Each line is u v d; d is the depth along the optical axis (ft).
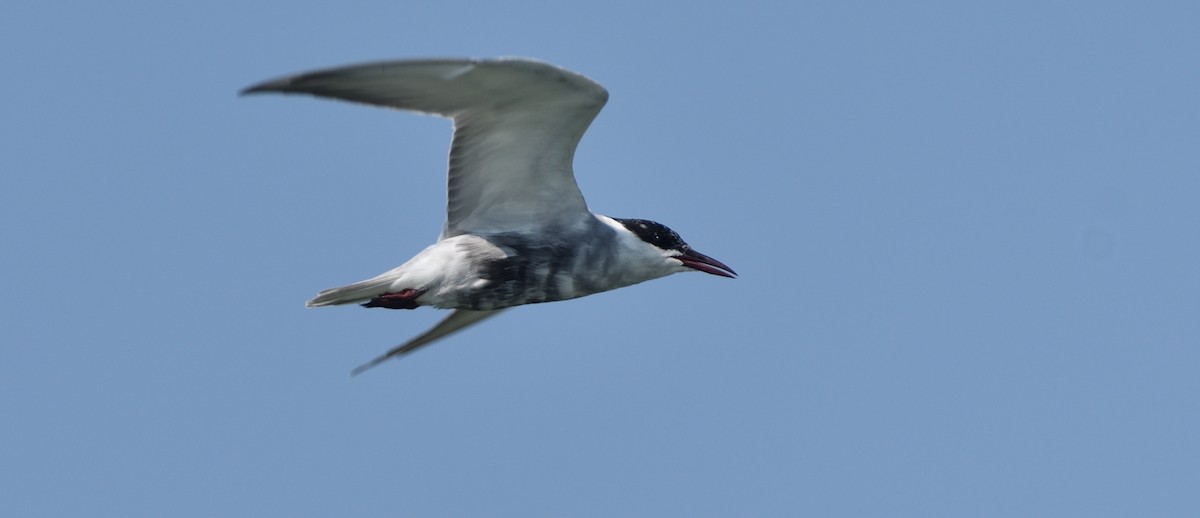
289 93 40.65
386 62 40.93
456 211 48.29
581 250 48.93
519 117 45.39
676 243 51.24
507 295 48.49
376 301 47.80
